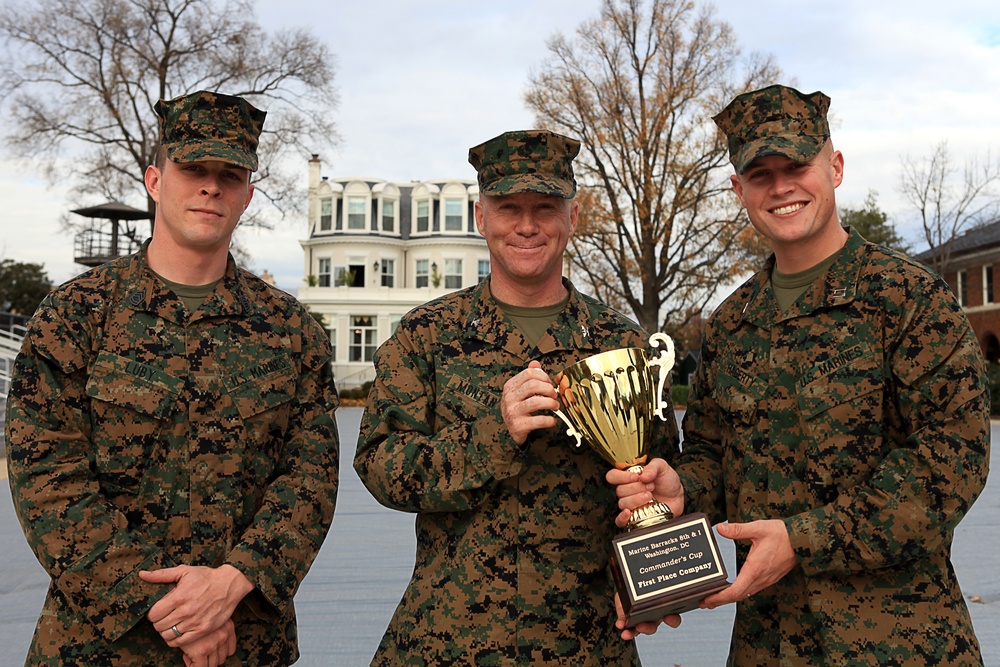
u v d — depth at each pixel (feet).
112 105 86.84
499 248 8.39
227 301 8.16
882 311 7.26
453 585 7.87
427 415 8.41
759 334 7.98
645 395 7.70
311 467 8.23
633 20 89.97
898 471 6.72
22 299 142.41
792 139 7.35
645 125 90.22
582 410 7.65
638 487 7.55
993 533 20.48
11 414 7.32
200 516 7.62
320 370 8.85
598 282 92.79
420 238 143.84
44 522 7.04
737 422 7.93
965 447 6.63
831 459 7.23
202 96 7.93
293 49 91.66
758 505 7.70
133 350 7.70
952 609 6.92
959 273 107.04
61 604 7.30
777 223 7.57
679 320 93.81
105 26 85.05
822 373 7.37
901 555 6.61
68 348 7.47
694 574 7.09
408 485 7.68
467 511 8.07
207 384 7.83
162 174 8.01
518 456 7.47
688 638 13.10
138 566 7.10
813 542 6.78
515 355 8.45
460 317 8.82
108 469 7.48
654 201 91.30
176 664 7.34
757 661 7.59
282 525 7.70
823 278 7.63
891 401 7.19
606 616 8.08
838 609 6.97
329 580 16.33
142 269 8.08
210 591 7.09
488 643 7.67
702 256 93.35
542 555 7.92
